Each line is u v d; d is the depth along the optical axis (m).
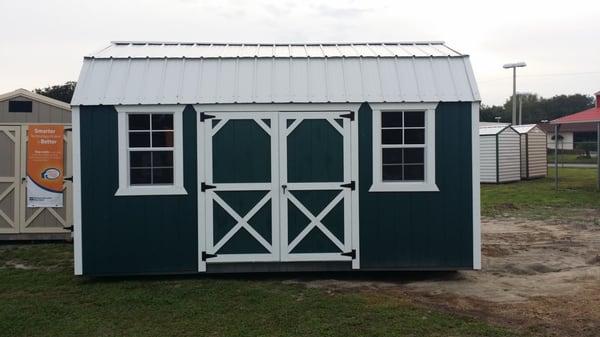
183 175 7.99
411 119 8.11
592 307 6.75
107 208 7.94
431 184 8.03
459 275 8.42
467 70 8.29
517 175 24.55
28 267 9.05
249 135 8.01
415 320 6.21
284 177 8.02
